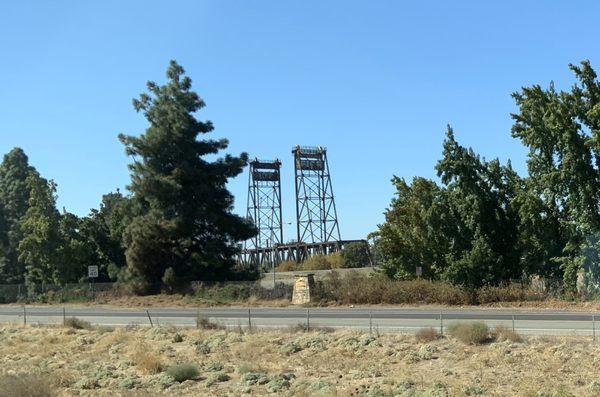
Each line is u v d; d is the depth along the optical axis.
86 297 64.50
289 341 30.12
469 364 23.39
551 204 48.88
